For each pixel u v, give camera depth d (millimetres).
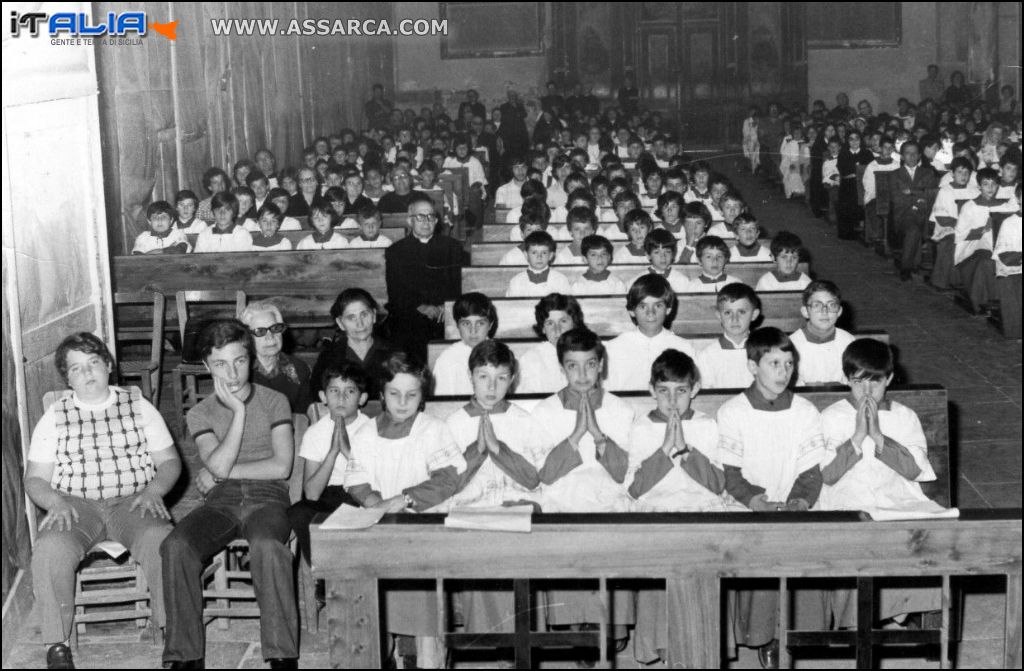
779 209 17875
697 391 4734
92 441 4637
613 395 4645
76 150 5934
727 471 4320
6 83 5141
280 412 4770
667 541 3461
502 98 25984
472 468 4328
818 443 4320
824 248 14227
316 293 8266
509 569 3504
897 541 3438
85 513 4559
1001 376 8641
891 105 25406
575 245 8211
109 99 9586
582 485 4309
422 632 4266
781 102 25703
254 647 4613
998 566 3451
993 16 24344
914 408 4777
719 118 26125
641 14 26297
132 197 10117
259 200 11297
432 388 5648
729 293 5449
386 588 4246
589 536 3469
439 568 3525
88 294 6055
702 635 3492
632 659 4535
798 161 18500
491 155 18719
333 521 3547
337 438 4500
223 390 4637
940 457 4797
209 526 4387
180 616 4238
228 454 4559
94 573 4527
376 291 8266
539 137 20328
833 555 3451
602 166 14000
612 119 22125
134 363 7180
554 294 5582
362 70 22734
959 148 13938
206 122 12539
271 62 15789
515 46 25828
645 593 4297
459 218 14062
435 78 25953
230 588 4555
